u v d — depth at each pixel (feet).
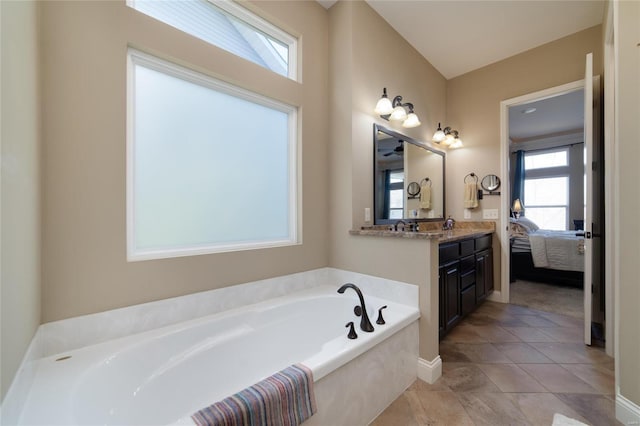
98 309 4.41
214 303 5.76
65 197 4.12
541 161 21.80
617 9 4.77
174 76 5.45
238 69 6.19
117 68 4.60
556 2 8.11
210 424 2.81
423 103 10.87
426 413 4.99
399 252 6.52
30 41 3.48
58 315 4.06
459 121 12.27
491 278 10.87
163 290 5.09
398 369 5.47
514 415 4.89
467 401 5.28
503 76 11.08
